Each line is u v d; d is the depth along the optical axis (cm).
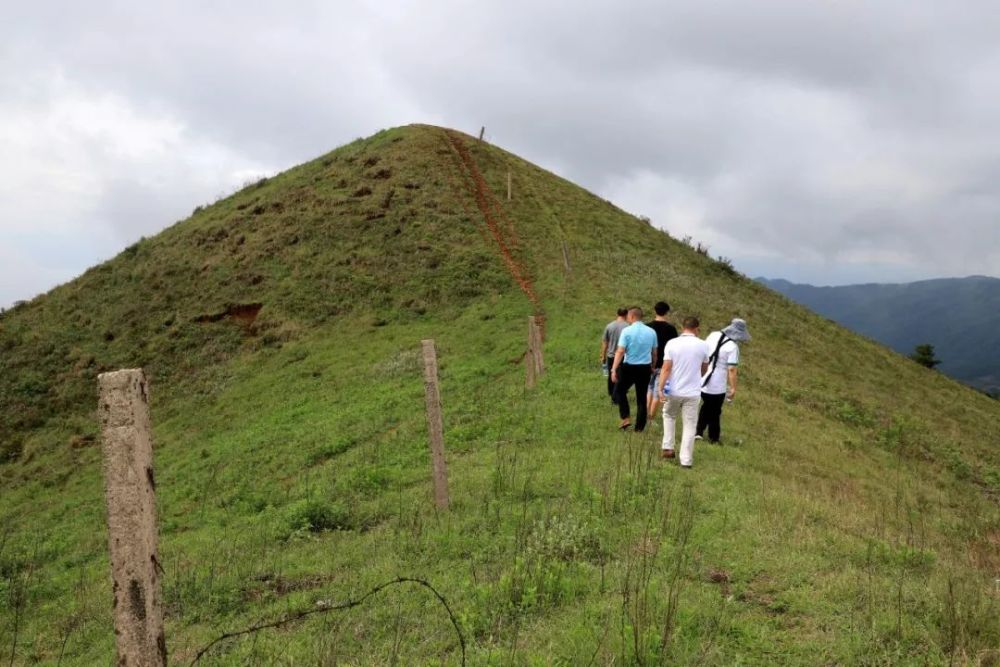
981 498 1420
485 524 846
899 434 1825
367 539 892
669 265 3503
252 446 1873
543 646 521
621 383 1269
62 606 942
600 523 773
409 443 1473
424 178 4022
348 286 3175
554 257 3288
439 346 2509
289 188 4216
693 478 991
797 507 855
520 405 1584
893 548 731
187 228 4141
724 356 1226
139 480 389
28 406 2809
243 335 3034
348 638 594
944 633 520
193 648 642
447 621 593
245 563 885
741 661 490
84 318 3400
